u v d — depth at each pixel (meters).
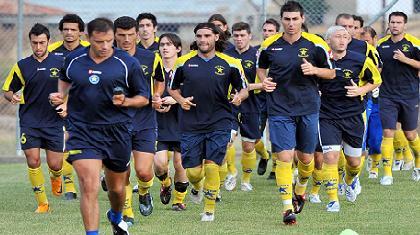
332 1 34.03
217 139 17.61
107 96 13.61
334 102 19.11
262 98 25.34
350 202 20.39
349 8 34.00
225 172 20.59
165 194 19.94
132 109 13.99
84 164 13.52
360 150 19.66
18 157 31.88
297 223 17.25
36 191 19.58
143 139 17.03
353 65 18.98
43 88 19.83
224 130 17.61
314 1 33.84
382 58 25.27
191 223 17.39
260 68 17.84
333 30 19.02
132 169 28.89
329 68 17.28
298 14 17.14
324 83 19.05
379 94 25.02
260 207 19.86
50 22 34.16
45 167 30.14
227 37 22.52
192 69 17.56
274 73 17.30
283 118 17.23
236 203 20.61
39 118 19.98
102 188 23.81
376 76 19.12
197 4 36.25
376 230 16.27
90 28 13.44
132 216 17.33
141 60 17.50
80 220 18.11
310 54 17.20
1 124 34.62
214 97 17.55
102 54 13.57
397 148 27.55
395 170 27.77
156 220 17.89
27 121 19.92
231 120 17.83
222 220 17.78
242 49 24.00
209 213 17.83
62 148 20.58
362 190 22.83
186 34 36.44
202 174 18.36
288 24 17.14
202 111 17.62
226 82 17.56
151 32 20.94
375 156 25.23
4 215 19.05
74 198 22.20
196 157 17.89
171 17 36.31
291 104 17.23
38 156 19.70
